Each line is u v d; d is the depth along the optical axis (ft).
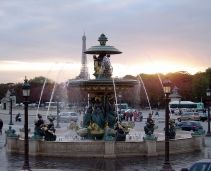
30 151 117.39
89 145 114.62
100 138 133.59
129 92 416.05
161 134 156.04
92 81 130.52
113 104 138.41
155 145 116.16
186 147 125.90
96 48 135.33
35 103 646.33
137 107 489.26
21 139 124.88
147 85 538.06
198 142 128.88
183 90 603.26
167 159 91.04
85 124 138.51
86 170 97.25
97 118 134.31
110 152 113.29
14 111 479.00
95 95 137.18
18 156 118.52
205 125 265.13
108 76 138.72
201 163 65.72
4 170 97.81
